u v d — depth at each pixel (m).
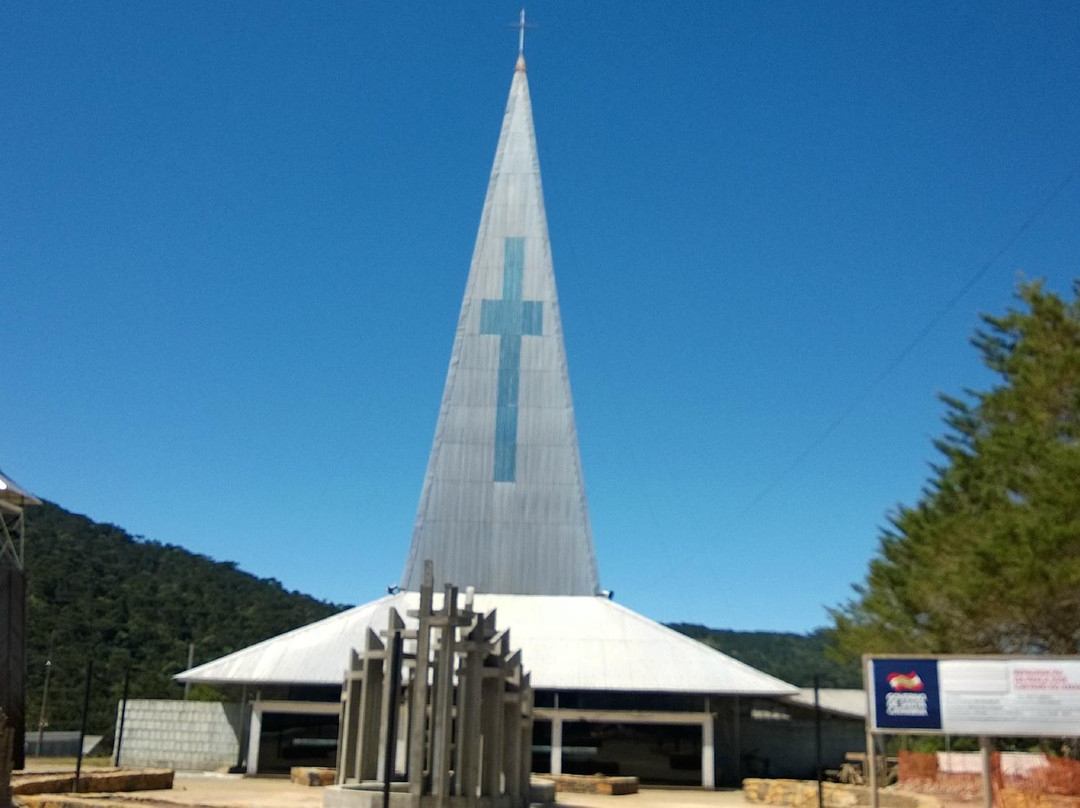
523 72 63.25
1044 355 48.31
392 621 23.48
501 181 60.78
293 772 41.25
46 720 80.81
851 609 56.72
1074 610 38.44
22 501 49.44
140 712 51.25
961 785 35.16
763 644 197.12
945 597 42.19
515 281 58.84
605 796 39.00
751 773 52.28
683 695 47.38
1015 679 22.25
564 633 50.09
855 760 47.12
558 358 57.56
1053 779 30.52
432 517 54.97
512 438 56.25
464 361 57.59
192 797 28.30
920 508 52.47
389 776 19.27
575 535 54.69
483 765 23.59
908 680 22.70
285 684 47.16
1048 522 36.59
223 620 124.56
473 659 23.19
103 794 28.00
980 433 53.38
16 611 13.01
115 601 116.62
